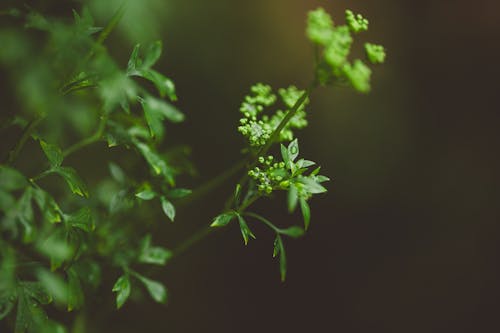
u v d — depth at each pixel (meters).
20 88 0.31
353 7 0.86
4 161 0.30
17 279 0.29
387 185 0.81
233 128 0.71
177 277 0.69
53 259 0.28
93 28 0.30
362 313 0.78
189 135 0.69
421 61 0.90
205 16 0.68
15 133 0.44
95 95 0.36
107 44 0.50
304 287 0.76
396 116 0.83
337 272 0.78
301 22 0.80
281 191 0.74
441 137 0.87
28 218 0.28
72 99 0.35
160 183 0.35
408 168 0.83
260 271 0.74
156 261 0.36
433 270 0.81
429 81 0.89
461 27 0.93
